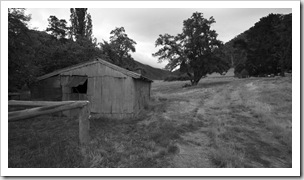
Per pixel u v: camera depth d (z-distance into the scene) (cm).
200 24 3984
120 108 1005
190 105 1447
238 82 3641
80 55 1620
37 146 523
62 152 477
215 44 4009
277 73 4512
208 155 508
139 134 681
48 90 1102
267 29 4747
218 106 1362
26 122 841
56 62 1506
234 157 474
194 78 4241
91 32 3203
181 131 729
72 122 854
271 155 520
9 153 468
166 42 4069
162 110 1212
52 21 2845
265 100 1447
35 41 1043
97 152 488
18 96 1195
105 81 1026
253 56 4862
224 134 678
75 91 1155
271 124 782
